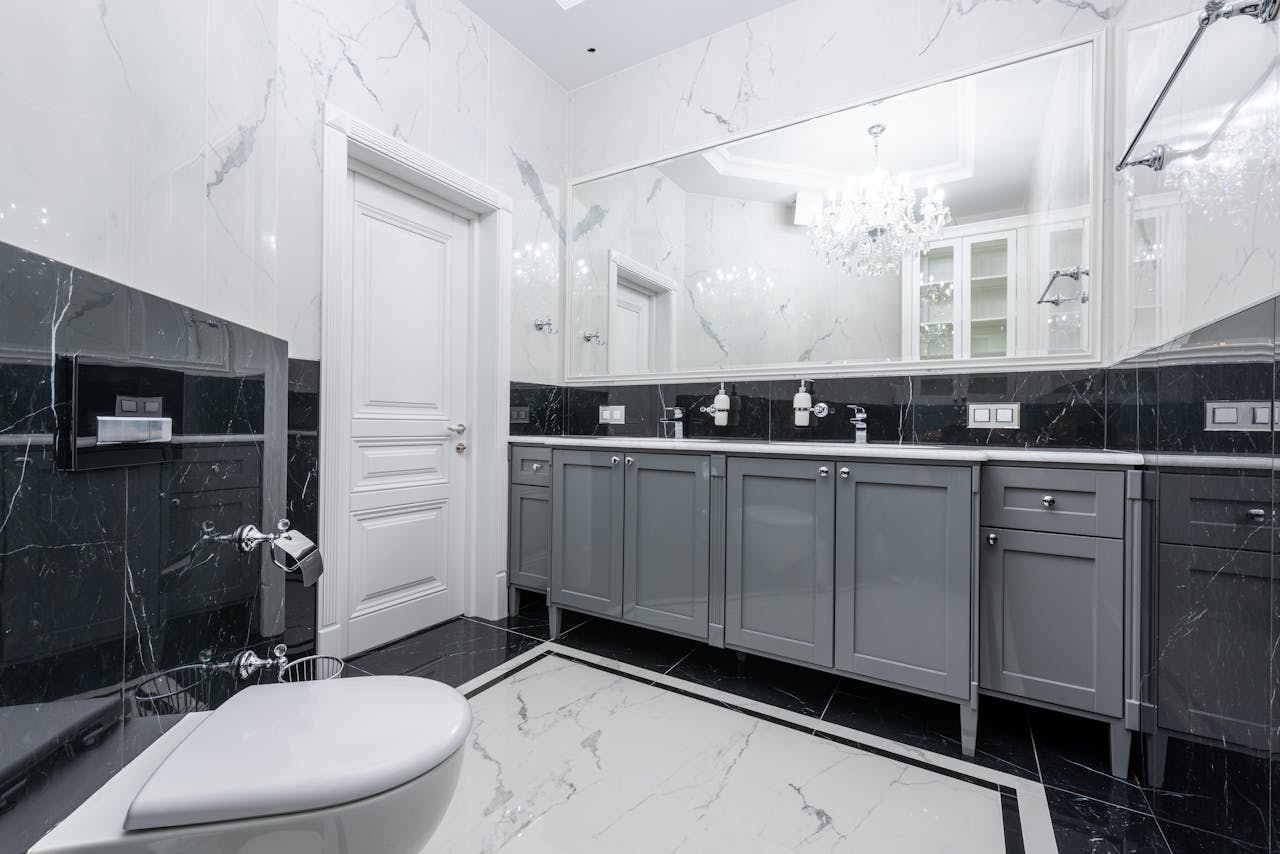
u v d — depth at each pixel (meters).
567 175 3.00
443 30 2.31
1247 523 0.88
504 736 1.53
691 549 1.92
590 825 1.18
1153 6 1.46
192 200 1.12
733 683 1.87
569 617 2.54
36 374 0.68
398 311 2.28
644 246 2.74
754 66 2.46
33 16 0.70
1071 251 1.88
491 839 1.13
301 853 0.71
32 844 0.65
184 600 1.04
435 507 2.44
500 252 2.56
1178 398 1.17
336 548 1.96
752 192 2.47
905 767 1.41
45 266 0.70
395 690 0.96
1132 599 1.36
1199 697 1.06
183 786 0.69
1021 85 1.97
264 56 1.53
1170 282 1.28
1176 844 1.13
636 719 1.63
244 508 1.32
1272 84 0.83
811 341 2.33
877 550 1.59
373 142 2.02
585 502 2.19
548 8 2.42
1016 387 1.95
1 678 0.62
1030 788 1.33
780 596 1.74
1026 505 1.49
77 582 0.75
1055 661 1.44
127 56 0.89
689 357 2.61
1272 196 0.82
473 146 2.44
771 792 1.30
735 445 1.84
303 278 1.85
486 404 2.56
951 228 2.08
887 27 2.19
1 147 0.64
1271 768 0.81
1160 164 1.34
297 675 1.73
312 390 1.89
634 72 2.80
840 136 2.28
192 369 1.08
